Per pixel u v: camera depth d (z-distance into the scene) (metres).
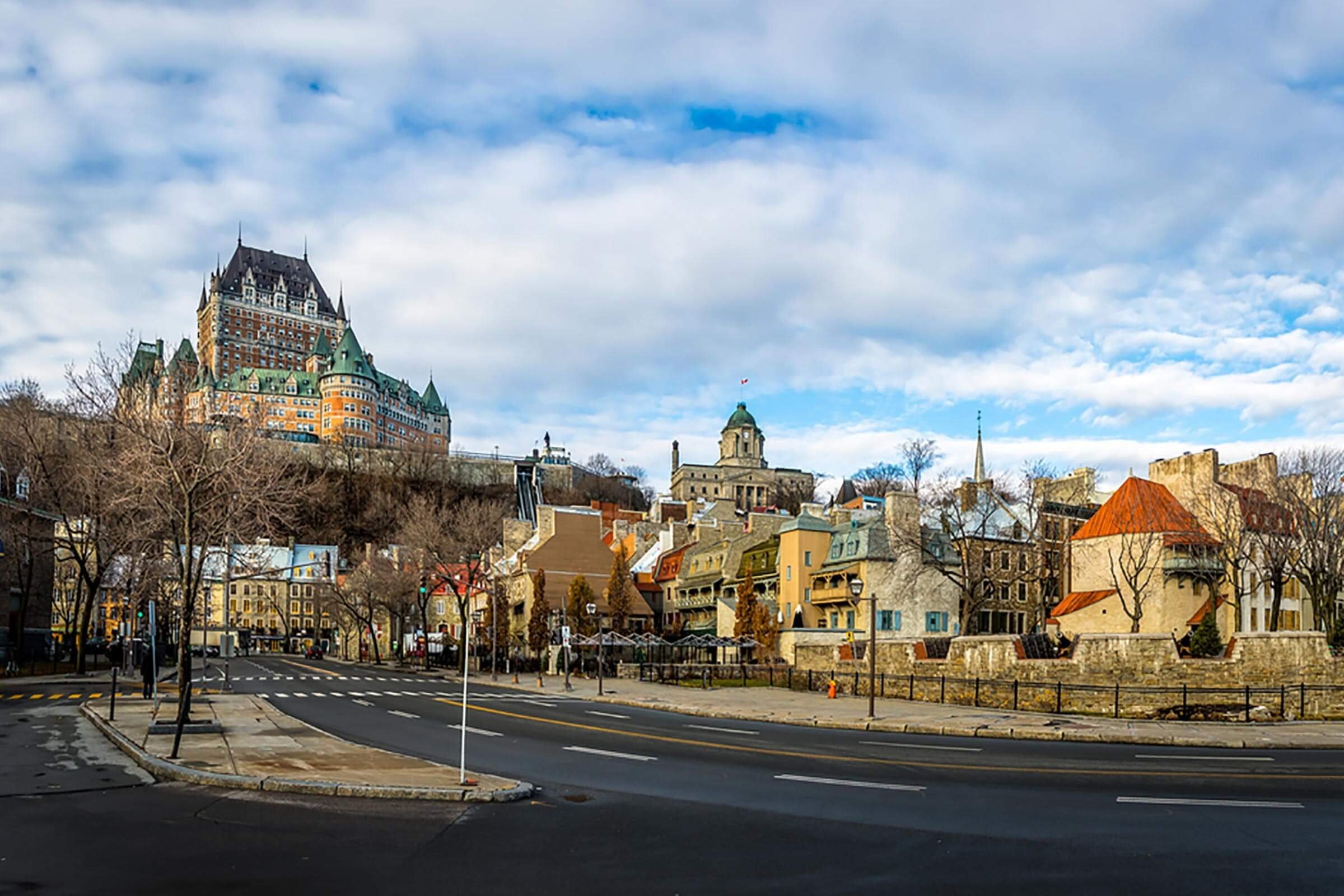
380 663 88.50
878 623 61.31
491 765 19.11
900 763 19.64
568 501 185.50
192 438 34.28
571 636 57.56
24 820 13.35
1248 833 12.84
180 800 14.94
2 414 54.34
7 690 42.41
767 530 78.19
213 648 125.56
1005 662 34.59
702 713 32.72
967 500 74.69
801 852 11.73
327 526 146.38
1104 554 58.19
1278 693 31.56
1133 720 29.44
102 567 55.81
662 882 10.38
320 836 12.43
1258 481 65.50
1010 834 12.77
